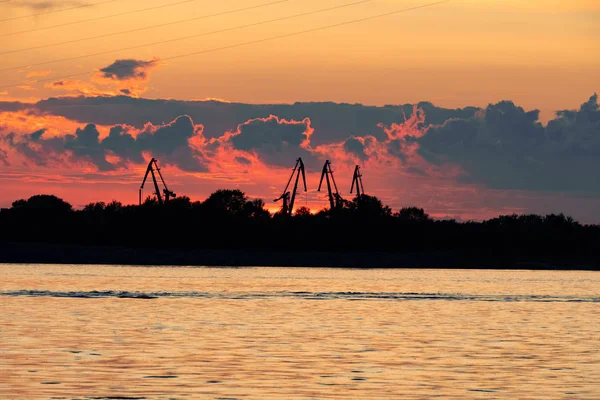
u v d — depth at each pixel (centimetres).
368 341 14900
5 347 13362
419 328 17438
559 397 9888
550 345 14538
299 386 10381
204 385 10362
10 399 9450
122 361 12050
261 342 14538
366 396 9850
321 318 19675
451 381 10812
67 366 11556
